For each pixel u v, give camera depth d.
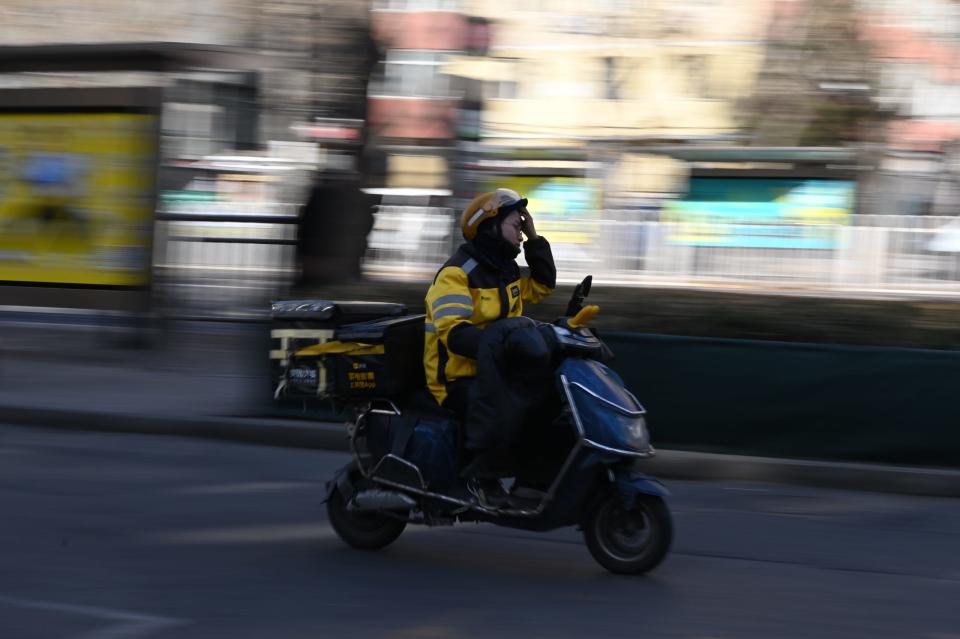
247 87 22.47
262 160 25.30
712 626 7.75
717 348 13.34
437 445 9.11
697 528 10.66
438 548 9.70
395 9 21.78
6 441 14.30
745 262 30.73
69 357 20.34
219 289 22.25
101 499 11.28
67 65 21.08
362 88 21.53
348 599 8.21
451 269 9.05
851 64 22.91
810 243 30.23
